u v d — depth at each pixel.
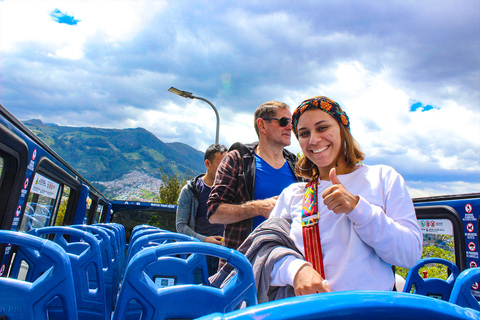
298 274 1.23
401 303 0.44
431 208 3.93
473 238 3.44
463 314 0.46
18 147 2.71
